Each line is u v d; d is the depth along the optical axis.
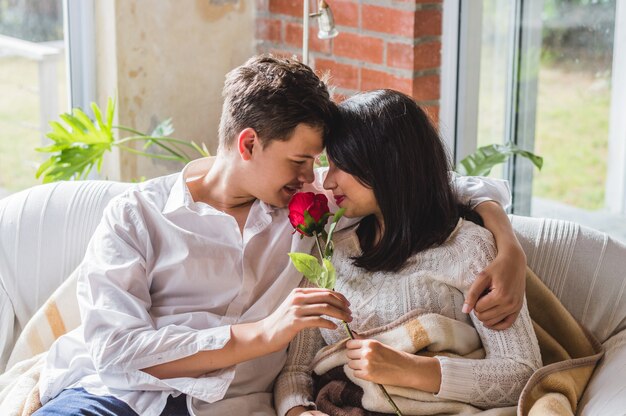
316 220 1.76
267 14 3.21
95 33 3.01
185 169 2.02
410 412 1.79
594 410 1.73
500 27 2.90
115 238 1.89
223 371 1.82
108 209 1.95
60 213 2.20
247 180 1.90
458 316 1.87
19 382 1.93
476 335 1.87
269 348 1.76
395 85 2.87
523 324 1.81
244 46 3.26
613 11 2.68
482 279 1.77
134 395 1.82
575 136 2.85
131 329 1.81
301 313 1.72
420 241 1.87
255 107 1.82
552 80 2.86
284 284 1.96
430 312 1.86
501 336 1.80
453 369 1.75
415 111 1.87
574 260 2.05
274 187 1.88
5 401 1.90
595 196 2.85
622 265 2.03
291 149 1.83
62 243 2.18
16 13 2.92
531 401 1.74
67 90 3.06
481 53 2.91
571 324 1.96
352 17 2.94
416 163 1.84
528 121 2.95
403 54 2.82
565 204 2.93
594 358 1.92
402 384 1.74
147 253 1.91
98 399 1.81
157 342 1.78
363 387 1.82
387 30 2.84
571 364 1.87
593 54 2.76
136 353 1.78
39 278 2.17
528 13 2.87
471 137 2.97
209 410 1.83
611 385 1.78
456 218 1.90
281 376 1.95
